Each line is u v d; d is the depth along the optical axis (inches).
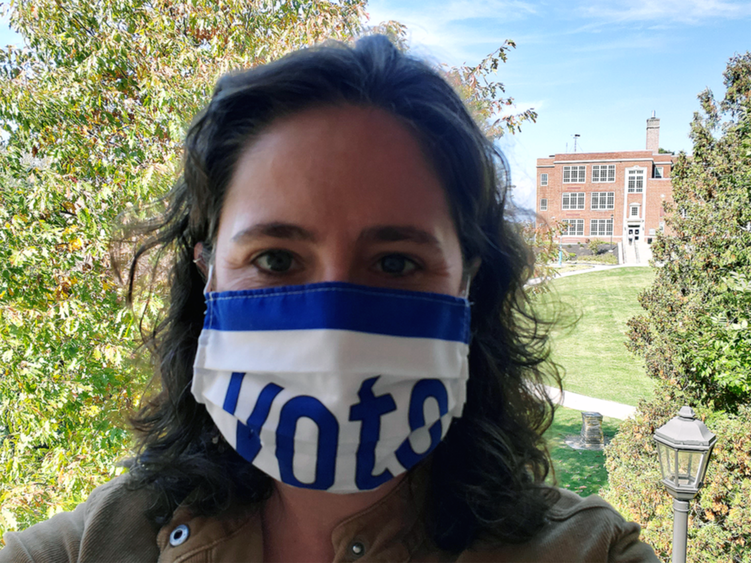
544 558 42.3
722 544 235.0
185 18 226.5
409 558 43.3
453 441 47.6
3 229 197.8
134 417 62.1
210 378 44.9
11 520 203.8
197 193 48.0
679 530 167.5
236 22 205.8
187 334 55.0
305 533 44.4
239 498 46.8
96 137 219.8
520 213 59.1
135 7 235.9
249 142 41.6
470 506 43.5
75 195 202.5
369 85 39.6
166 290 63.2
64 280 206.5
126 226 74.1
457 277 44.7
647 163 1943.9
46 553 45.1
